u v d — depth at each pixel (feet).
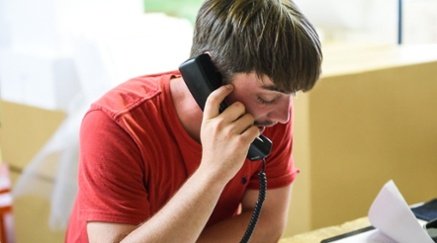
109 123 3.06
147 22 5.90
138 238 2.88
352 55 5.97
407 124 5.52
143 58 5.72
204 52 2.96
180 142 3.21
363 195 5.43
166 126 3.20
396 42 6.70
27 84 5.93
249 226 3.56
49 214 6.08
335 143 5.14
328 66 5.37
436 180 5.86
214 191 2.88
